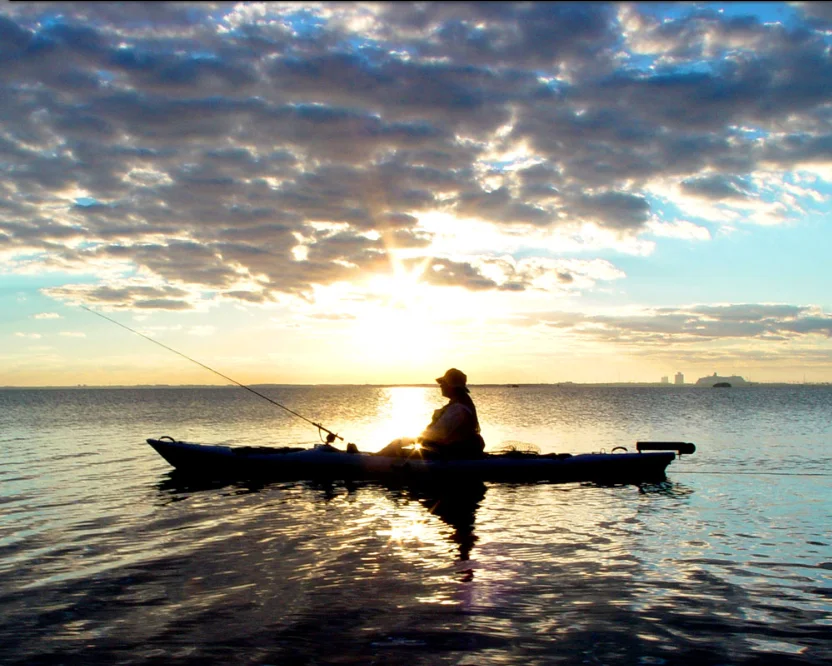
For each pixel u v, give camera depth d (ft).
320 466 35.73
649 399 258.78
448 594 15.79
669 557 19.38
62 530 23.04
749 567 18.29
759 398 278.87
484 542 21.33
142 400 273.33
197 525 23.91
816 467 40.88
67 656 12.26
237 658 12.12
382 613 14.47
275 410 147.64
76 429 76.95
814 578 17.22
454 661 11.96
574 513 26.53
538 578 17.13
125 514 25.98
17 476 36.58
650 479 35.88
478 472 34.96
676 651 12.46
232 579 17.04
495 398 279.49
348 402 237.66
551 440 60.54
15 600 15.43
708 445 55.42
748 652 12.44
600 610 14.69
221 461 36.40
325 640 12.96
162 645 12.74
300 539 21.72
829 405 176.86
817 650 12.55
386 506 28.04
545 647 12.63
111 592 16.02
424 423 95.91
